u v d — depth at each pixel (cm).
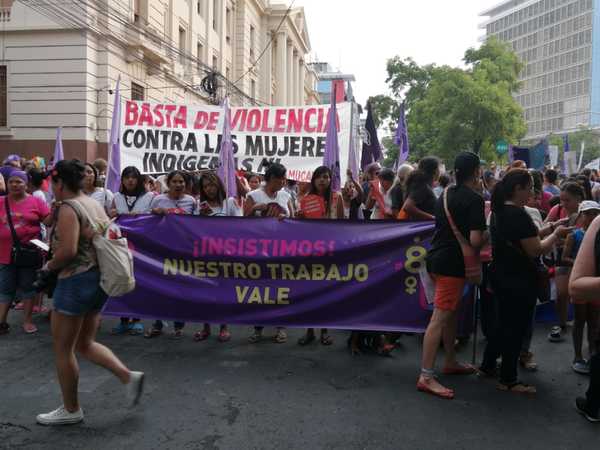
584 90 11550
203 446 366
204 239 586
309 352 570
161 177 871
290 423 401
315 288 569
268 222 579
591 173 1238
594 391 403
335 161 694
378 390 465
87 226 384
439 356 565
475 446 370
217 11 3369
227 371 507
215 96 2856
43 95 1922
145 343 593
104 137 1967
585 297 317
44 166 1391
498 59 4666
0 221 611
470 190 452
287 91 5069
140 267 597
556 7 12206
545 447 370
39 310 718
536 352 585
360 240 561
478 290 552
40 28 1894
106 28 1941
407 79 4909
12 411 418
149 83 2297
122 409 422
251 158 803
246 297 581
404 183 650
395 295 555
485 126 4134
